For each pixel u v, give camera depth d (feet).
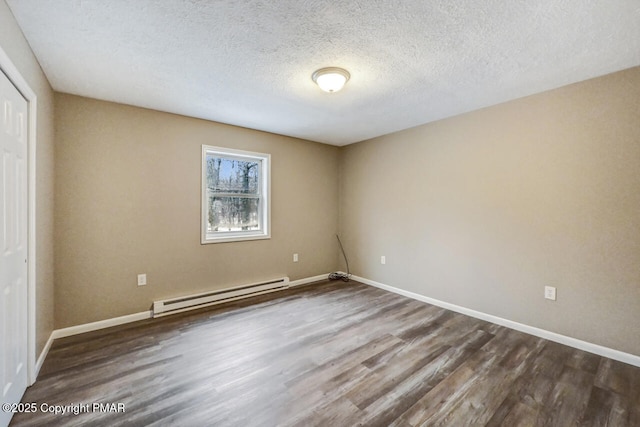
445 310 10.66
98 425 4.93
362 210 14.49
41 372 6.47
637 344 6.95
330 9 5.02
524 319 8.84
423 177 11.68
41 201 6.81
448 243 10.84
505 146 9.24
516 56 6.55
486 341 8.16
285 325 9.18
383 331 8.78
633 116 6.98
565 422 5.11
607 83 7.35
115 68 7.09
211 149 11.26
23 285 5.63
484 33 5.71
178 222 10.50
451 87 8.21
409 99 9.08
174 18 5.25
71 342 7.96
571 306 7.95
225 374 6.47
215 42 6.04
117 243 9.28
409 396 5.77
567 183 8.00
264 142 12.80
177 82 7.88
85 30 5.57
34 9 4.92
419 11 5.07
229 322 9.40
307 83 7.97
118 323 9.22
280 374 6.48
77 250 8.61
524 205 8.83
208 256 11.23
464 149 10.32
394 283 12.90
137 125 9.64
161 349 7.59
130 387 5.98
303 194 14.25
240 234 12.41
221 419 5.10
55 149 8.21
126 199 9.43
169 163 10.28
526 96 8.77
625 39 5.84
